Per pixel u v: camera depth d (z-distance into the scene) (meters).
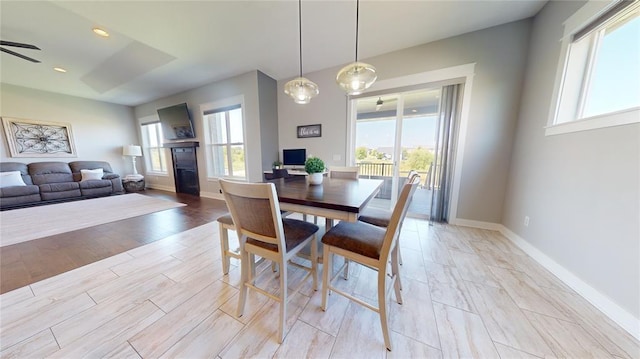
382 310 1.09
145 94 4.85
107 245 2.28
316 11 2.11
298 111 3.78
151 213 3.48
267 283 1.64
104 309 1.36
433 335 1.17
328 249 1.28
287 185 1.90
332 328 1.22
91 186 4.64
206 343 1.13
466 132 2.60
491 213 2.62
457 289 1.54
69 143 4.96
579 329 1.19
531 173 2.08
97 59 3.18
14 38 2.58
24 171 4.25
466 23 2.30
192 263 1.92
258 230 1.16
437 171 2.80
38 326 1.23
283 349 1.09
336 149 3.52
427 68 2.70
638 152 1.17
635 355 1.05
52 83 4.18
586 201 1.47
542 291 1.51
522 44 2.26
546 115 1.93
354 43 2.70
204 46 2.76
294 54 2.99
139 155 5.79
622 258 1.22
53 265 1.88
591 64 1.62
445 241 2.32
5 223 2.98
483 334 1.17
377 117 3.34
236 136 4.28
